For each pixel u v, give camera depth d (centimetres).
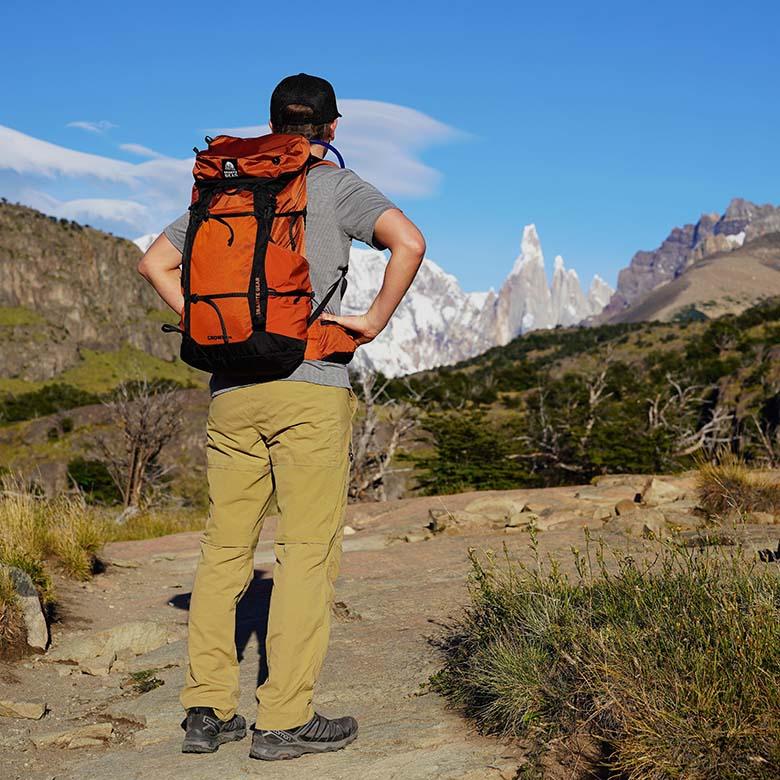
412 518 984
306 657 287
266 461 296
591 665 284
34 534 675
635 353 12244
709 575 355
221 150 276
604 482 1040
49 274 19138
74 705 398
